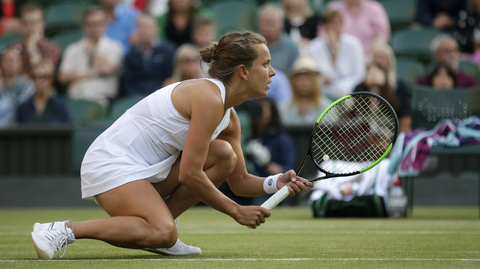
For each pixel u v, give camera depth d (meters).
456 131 18.59
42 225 9.30
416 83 26.28
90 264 8.60
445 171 26.84
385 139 13.14
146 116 9.66
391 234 13.78
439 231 14.48
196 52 28.33
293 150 25.95
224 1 36.62
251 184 10.57
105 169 9.41
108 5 35.41
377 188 19.14
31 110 29.92
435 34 33.78
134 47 31.58
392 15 35.97
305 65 28.02
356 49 31.28
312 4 37.12
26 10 35.12
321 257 9.37
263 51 9.57
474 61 32.09
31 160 28.05
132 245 9.12
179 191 10.09
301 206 27.97
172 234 9.16
